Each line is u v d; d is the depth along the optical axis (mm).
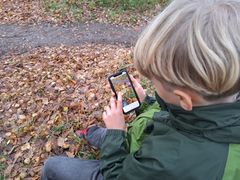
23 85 5953
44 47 9117
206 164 1320
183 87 1275
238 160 1309
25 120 4484
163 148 1408
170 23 1222
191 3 1228
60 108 4453
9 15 11617
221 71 1169
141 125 2100
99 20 11438
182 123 1394
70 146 3562
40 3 12422
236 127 1293
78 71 6242
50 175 2344
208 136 1331
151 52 1257
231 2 1224
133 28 10898
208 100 1292
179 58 1211
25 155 3709
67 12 11836
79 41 9742
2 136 4188
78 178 2229
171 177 1354
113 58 7047
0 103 5125
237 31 1172
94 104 4422
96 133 2848
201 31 1173
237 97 1360
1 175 3498
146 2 12547
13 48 9125
